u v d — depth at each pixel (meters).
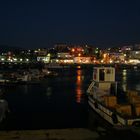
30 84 76.69
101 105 30.42
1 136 16.45
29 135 16.64
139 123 23.08
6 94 55.19
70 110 37.66
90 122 30.08
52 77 105.25
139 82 87.44
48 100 47.53
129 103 27.66
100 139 15.86
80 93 57.53
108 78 36.38
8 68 173.12
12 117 33.03
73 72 151.75
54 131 17.36
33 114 35.00
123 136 16.19
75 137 16.23
